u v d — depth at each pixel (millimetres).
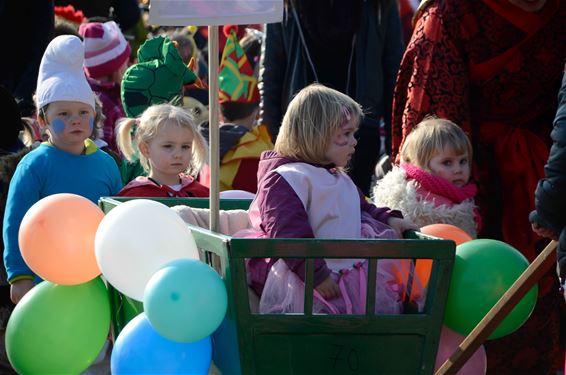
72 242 11375
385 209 11953
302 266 10500
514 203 13844
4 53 18984
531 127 13992
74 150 14469
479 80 13758
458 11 13578
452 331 11180
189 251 10609
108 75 19812
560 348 14578
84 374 13891
